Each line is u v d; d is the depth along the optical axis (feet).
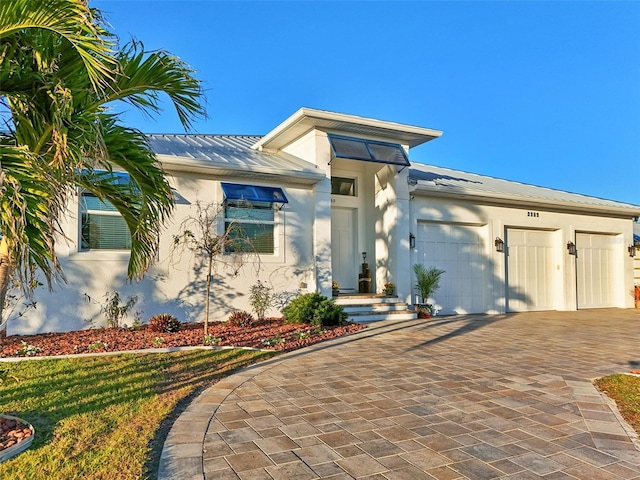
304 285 41.27
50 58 12.14
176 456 12.38
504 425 15.06
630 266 61.16
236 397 18.07
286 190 41.06
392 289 44.91
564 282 55.36
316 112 39.83
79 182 14.39
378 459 12.36
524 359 25.71
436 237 48.85
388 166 46.75
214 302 37.19
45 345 27.07
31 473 11.02
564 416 15.97
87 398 17.21
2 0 10.62
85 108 13.28
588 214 58.08
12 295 29.58
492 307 50.42
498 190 52.70
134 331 32.09
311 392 18.88
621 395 18.43
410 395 18.53
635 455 12.68
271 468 11.75
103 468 11.41
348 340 31.40
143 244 17.56
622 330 37.88
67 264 32.40
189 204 36.88
